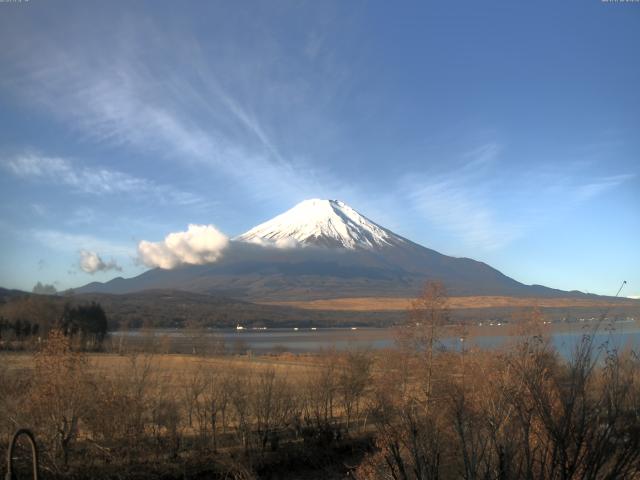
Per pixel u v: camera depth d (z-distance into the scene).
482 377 12.01
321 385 39.97
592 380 7.24
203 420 36.41
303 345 126.00
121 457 29.95
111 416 30.16
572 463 6.75
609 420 6.77
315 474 30.42
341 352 43.84
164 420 32.03
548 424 7.05
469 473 7.40
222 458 30.05
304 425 36.38
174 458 30.30
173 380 41.34
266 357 75.12
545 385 7.68
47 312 83.62
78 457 29.47
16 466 27.08
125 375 34.59
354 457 31.58
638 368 7.07
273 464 30.73
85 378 30.09
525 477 7.05
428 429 8.20
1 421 27.94
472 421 8.23
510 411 7.76
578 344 7.44
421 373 32.16
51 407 28.39
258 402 34.56
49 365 29.27
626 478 6.88
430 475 7.60
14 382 28.94
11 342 48.75
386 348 44.44
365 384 39.16
